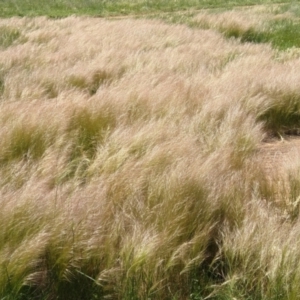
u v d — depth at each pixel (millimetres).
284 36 12383
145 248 2854
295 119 6270
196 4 21750
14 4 19719
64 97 5617
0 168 3938
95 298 2883
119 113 5113
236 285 2951
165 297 2936
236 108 5359
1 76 7219
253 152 4887
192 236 3178
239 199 3457
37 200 3164
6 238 2912
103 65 7281
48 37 10492
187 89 5980
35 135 4414
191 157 3938
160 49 9148
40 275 2979
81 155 4516
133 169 3709
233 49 9391
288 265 2854
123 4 20812
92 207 3203
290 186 3891
